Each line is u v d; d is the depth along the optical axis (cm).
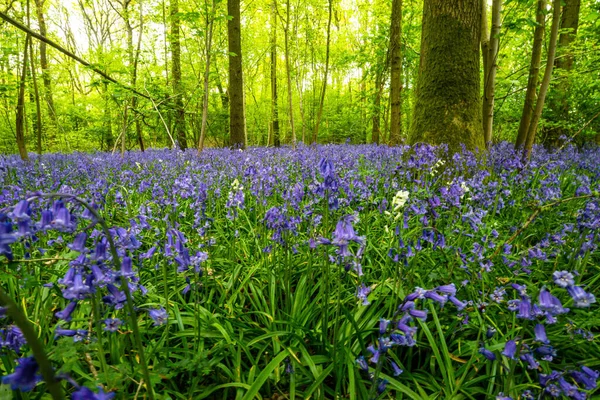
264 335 240
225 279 327
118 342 223
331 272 317
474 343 243
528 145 698
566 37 1033
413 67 1541
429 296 162
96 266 152
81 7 2625
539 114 686
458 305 160
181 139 1502
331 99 3077
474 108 594
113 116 1384
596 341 245
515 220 444
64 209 152
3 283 286
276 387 224
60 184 558
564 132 994
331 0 1485
